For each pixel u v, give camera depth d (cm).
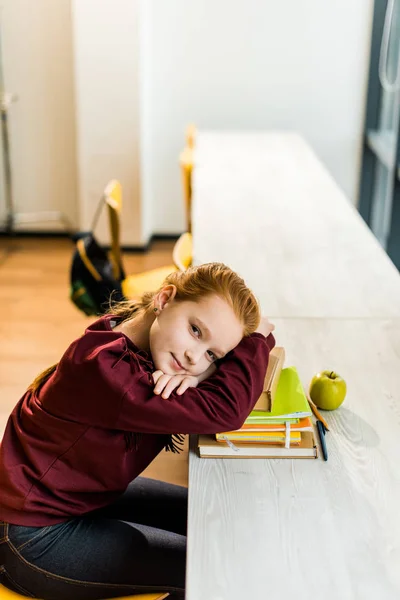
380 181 577
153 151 580
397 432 161
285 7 550
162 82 566
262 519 133
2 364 378
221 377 148
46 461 150
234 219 329
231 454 151
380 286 249
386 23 545
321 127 575
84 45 523
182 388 144
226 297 145
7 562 150
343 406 171
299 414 151
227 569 121
